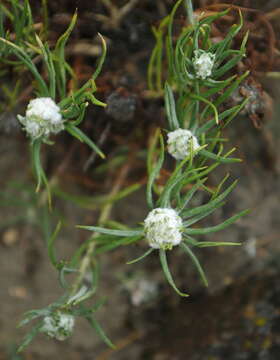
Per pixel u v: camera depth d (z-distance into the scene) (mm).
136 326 388
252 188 371
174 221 247
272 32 294
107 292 385
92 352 387
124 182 368
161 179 320
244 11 290
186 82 266
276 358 349
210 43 262
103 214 338
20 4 298
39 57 300
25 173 383
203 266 377
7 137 373
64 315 273
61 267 277
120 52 324
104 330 388
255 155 367
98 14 311
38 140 265
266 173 370
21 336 386
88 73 318
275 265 375
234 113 265
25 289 386
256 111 295
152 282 384
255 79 296
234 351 358
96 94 317
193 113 271
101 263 383
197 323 376
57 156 372
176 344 375
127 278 384
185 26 297
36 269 386
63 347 387
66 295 278
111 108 320
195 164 269
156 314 387
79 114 263
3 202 376
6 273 386
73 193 380
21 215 384
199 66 258
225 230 373
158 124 334
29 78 312
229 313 370
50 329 272
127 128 341
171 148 267
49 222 382
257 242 375
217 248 374
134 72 328
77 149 366
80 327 387
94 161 367
